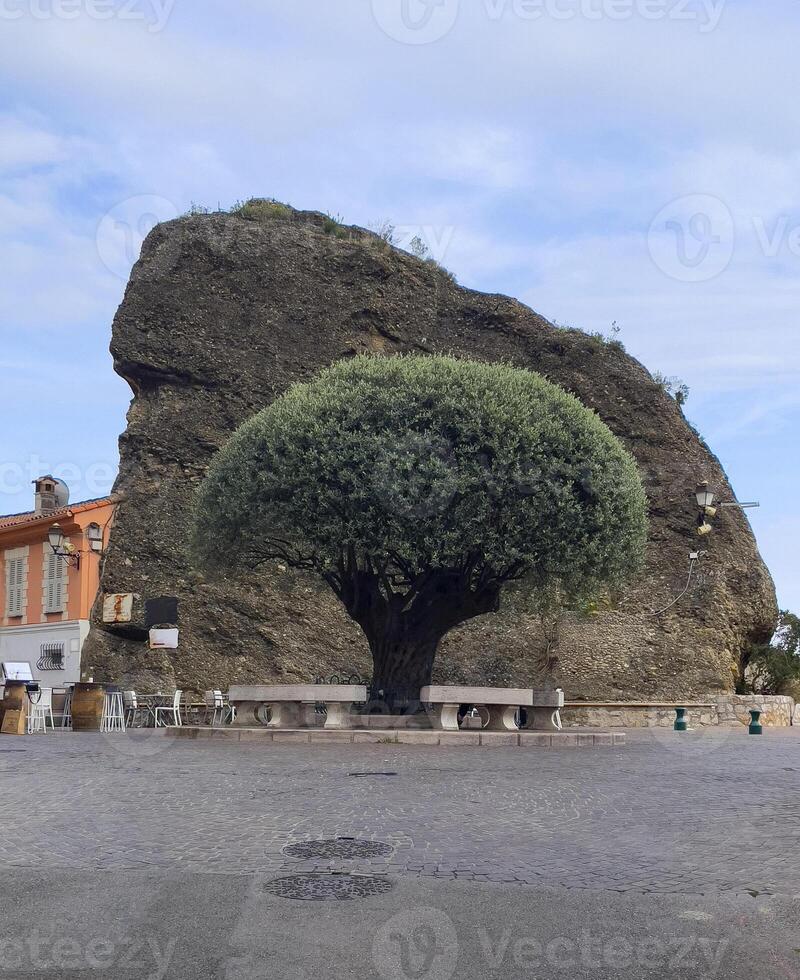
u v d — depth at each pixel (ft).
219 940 17.47
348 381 73.15
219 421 118.73
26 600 117.39
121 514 113.70
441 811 30.76
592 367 127.65
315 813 30.09
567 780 39.60
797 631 125.90
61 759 47.70
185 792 34.76
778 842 26.04
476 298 132.98
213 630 107.65
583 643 110.11
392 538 67.62
